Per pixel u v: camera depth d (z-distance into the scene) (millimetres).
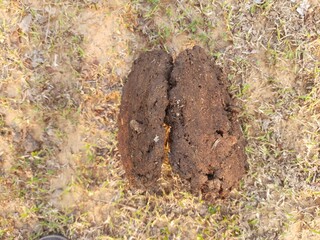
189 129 691
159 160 696
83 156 830
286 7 830
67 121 829
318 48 834
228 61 831
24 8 822
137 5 820
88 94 825
